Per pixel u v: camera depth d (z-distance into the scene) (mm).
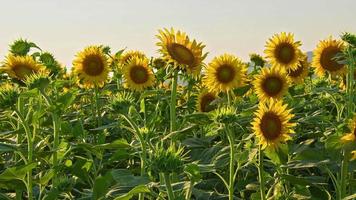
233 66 3805
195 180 2381
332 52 4242
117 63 5234
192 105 4457
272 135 2771
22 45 4426
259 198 2945
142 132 2771
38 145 2859
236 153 2791
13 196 3027
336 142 2740
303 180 2732
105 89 4863
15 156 3309
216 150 2969
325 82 4781
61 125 3205
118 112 2805
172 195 2254
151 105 4336
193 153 3006
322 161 2764
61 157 2812
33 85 2836
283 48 4188
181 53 3303
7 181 2629
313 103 4352
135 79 4418
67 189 2746
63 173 2939
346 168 2816
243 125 3254
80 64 4398
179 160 2223
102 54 4426
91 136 4074
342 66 4203
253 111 3072
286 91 3713
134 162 3768
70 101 2885
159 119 3252
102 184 2582
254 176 3348
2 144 2676
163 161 2211
